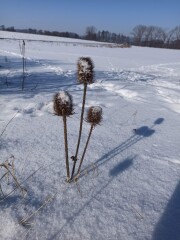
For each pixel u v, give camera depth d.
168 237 1.83
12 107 4.28
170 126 4.04
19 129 3.41
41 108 4.40
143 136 3.55
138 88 6.90
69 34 86.12
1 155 2.70
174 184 2.47
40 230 1.80
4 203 2.02
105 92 6.20
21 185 2.25
